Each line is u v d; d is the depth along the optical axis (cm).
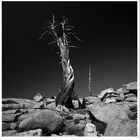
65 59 2188
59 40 2216
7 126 1503
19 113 1780
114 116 1394
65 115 1830
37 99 2702
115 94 2653
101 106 1539
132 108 1862
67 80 2156
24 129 1378
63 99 2136
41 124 1374
